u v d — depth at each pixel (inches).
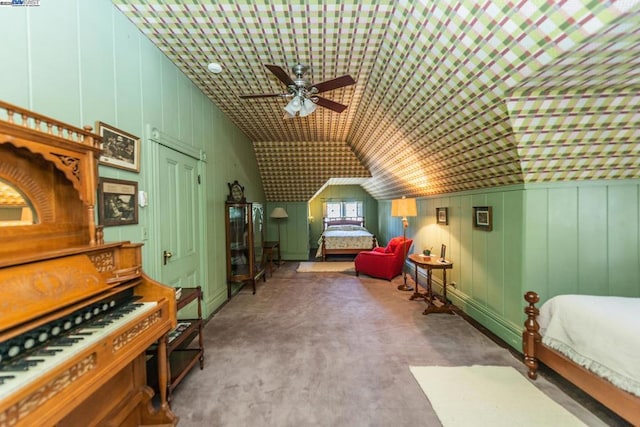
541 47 57.5
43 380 35.9
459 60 74.3
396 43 85.0
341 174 258.2
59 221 52.1
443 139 114.0
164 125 100.0
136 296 65.6
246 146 205.6
